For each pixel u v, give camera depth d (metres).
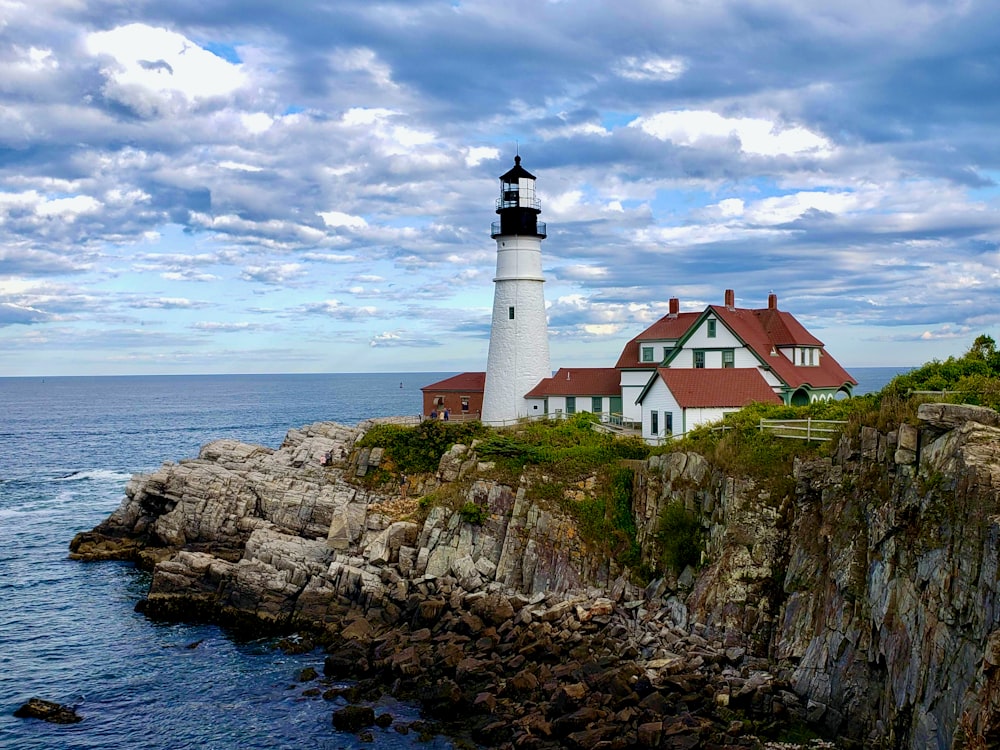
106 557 63.03
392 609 46.56
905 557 29.44
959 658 24.86
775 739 31.33
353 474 64.81
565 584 46.31
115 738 35.75
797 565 37.28
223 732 35.94
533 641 40.81
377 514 54.91
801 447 41.59
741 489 41.72
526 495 50.72
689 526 44.62
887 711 29.06
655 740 31.17
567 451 53.62
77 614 51.00
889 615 29.67
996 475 25.56
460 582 48.00
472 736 34.25
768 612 38.38
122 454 136.50
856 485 34.75
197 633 47.75
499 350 74.69
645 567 46.19
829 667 32.56
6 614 50.97
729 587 39.62
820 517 37.44
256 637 47.03
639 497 49.16
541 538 48.41
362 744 34.38
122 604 52.78
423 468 63.16
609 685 35.22
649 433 59.94
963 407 29.06
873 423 35.19
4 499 90.50
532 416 73.62
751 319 69.88
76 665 43.31
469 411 84.62
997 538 24.05
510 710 35.31
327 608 47.88
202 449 75.00
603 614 42.53
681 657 37.47
